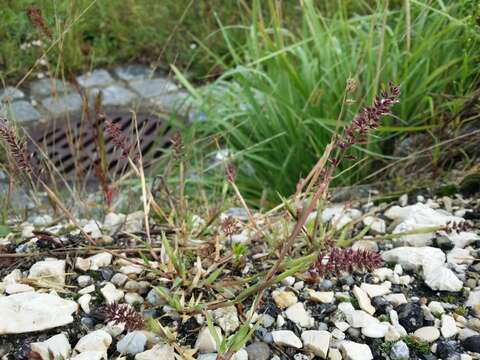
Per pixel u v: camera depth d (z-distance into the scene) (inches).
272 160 21.2
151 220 15.2
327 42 20.9
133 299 11.5
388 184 17.7
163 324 11.0
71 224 15.1
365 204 16.7
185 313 11.0
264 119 21.1
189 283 11.6
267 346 10.6
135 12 33.2
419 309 11.4
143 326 10.1
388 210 15.7
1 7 29.0
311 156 20.4
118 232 13.9
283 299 11.6
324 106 20.1
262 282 10.6
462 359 10.3
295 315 11.3
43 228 15.2
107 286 11.8
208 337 10.4
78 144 18.1
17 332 10.5
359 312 11.3
